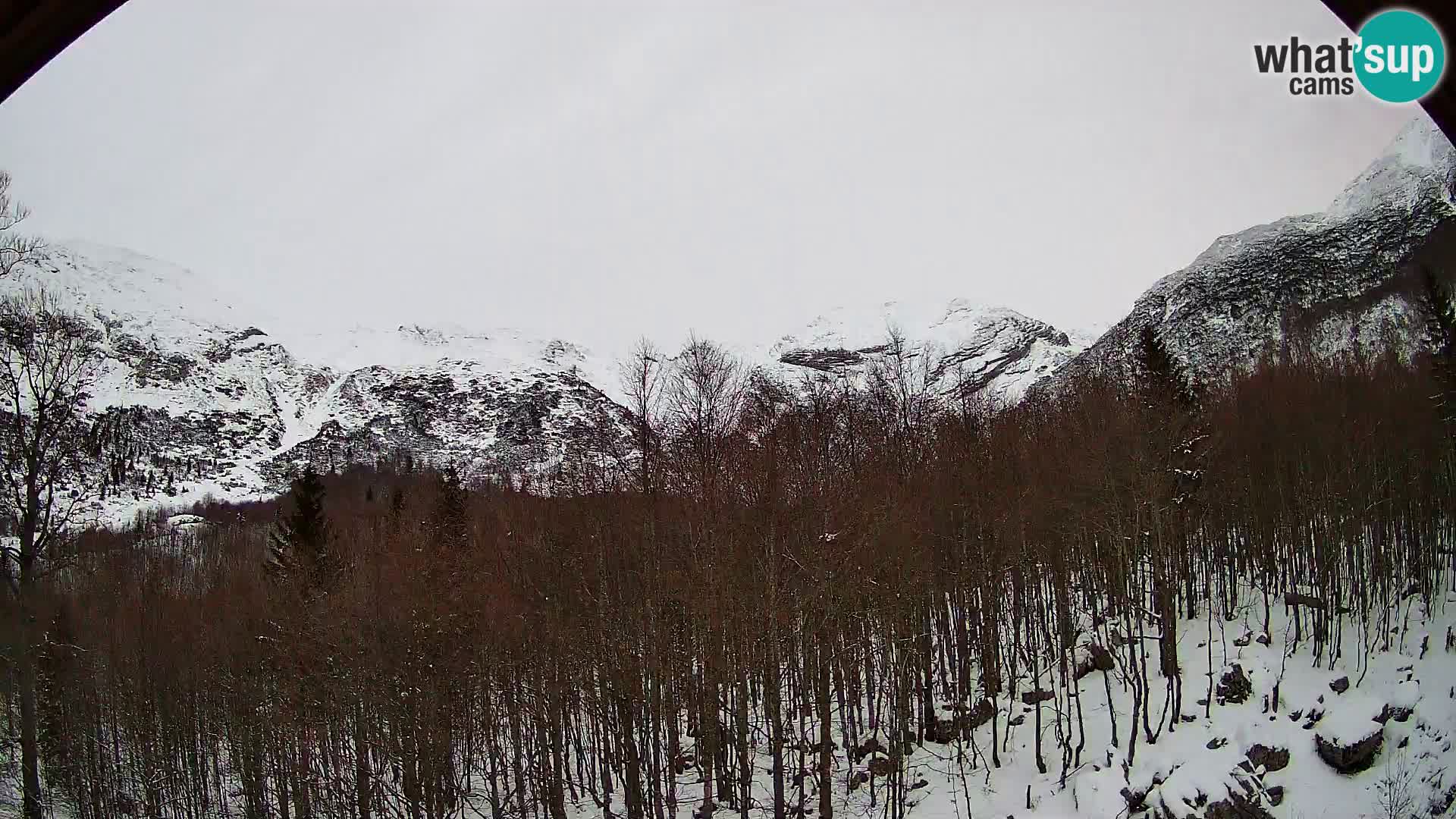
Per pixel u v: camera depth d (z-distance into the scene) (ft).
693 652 109.50
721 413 137.28
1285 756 98.12
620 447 170.60
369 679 111.34
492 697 132.36
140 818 133.28
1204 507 131.34
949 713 123.75
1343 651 112.57
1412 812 89.76
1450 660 104.47
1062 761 108.99
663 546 113.91
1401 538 132.16
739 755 108.78
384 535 148.36
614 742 117.08
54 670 123.65
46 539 98.53
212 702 135.54
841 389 193.77
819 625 107.34
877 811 107.96
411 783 107.76
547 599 120.37
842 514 106.01
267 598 137.90
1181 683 112.27
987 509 125.18
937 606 128.88
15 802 119.55
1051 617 139.44
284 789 122.42
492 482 241.35
